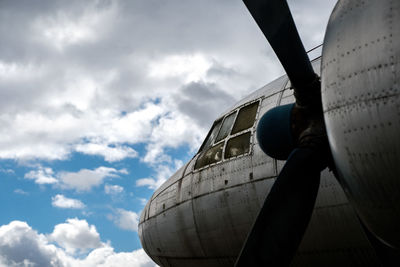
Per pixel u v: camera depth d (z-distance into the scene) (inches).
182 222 370.9
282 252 195.3
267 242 195.8
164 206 397.1
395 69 141.8
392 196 149.3
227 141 351.3
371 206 159.3
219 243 342.3
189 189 367.9
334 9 179.5
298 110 218.2
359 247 269.1
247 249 196.1
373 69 146.9
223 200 332.8
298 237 197.3
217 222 338.6
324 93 168.4
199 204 353.7
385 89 143.4
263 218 198.2
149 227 421.4
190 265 385.7
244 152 329.4
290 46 198.7
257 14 194.5
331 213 272.7
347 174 162.9
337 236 274.7
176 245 383.2
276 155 229.6
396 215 153.3
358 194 162.1
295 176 200.8
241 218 321.4
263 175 308.7
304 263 301.1
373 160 149.2
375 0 154.8
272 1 190.5
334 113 161.6
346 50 157.6
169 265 417.1
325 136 203.2
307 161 201.5
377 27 148.9
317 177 203.0
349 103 154.5
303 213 197.9
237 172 327.0
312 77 207.9
